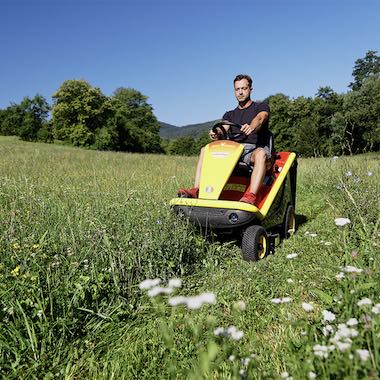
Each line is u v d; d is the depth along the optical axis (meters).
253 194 4.68
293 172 6.02
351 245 3.85
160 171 14.67
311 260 4.27
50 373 2.68
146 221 4.77
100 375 2.65
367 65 85.12
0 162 17.52
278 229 5.64
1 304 3.04
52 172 13.48
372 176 6.23
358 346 1.99
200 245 4.70
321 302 3.21
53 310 3.18
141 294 3.77
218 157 4.88
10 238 3.99
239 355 2.25
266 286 3.68
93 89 69.25
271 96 61.06
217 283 3.97
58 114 68.56
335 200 6.48
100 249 4.07
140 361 2.75
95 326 3.22
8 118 85.25
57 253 3.86
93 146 67.88
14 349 2.82
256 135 5.29
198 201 4.62
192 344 2.76
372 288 2.69
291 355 2.25
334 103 57.56
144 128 84.38
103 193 7.23
